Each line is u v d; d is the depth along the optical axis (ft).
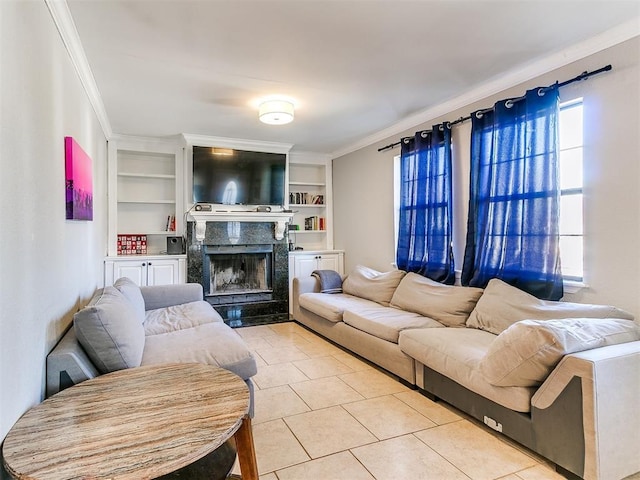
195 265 15.92
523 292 8.98
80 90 8.87
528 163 9.19
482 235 10.41
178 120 13.46
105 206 14.64
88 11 6.82
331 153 19.31
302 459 6.51
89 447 3.64
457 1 6.70
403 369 9.62
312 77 9.89
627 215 7.63
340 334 12.59
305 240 19.92
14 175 4.31
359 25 7.45
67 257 7.19
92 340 6.00
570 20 7.36
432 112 12.54
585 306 7.77
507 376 6.57
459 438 7.14
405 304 12.07
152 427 3.99
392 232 15.20
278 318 17.34
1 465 3.70
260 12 6.96
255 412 8.21
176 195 16.49
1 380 3.85
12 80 4.29
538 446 6.28
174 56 8.64
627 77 7.60
